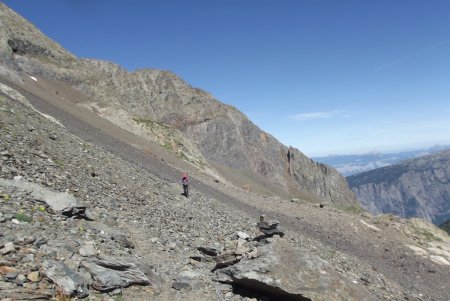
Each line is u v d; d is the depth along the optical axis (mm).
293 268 15297
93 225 15750
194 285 14016
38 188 16094
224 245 20484
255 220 32281
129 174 30094
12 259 10273
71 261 11648
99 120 97625
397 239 44188
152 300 11867
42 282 9852
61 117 59125
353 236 41156
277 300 14664
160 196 27703
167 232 19453
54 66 142750
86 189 20375
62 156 24625
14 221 12633
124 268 12617
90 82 151250
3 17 139750
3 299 8484
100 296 10875
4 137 22109
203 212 28078
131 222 18688
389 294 22781
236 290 14727
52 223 13969
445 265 39750
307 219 43812
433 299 26922
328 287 14703
